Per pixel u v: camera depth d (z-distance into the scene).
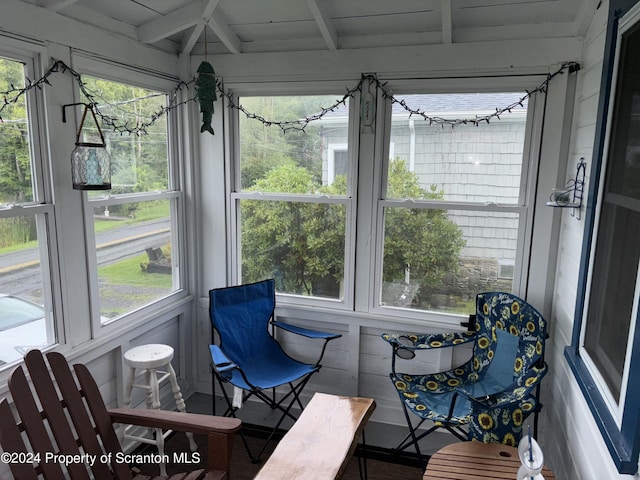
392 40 2.64
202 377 3.25
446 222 2.75
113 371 2.56
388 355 2.94
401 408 2.95
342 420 1.87
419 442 2.77
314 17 2.43
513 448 1.90
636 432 1.25
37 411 1.66
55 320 2.16
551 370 2.58
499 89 2.56
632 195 1.44
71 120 2.16
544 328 2.27
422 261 2.82
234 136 3.02
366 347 2.98
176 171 3.00
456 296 2.80
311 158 2.92
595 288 1.80
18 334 2.00
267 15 2.60
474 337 2.58
